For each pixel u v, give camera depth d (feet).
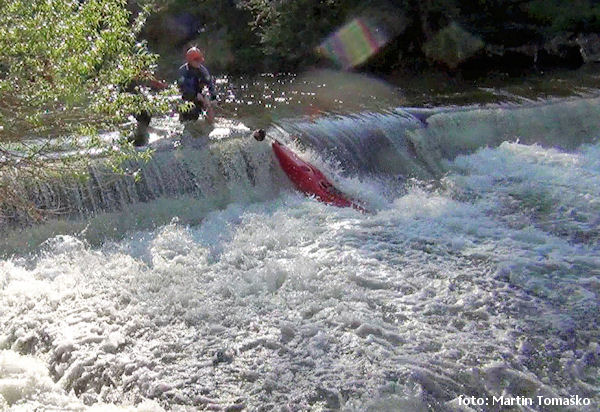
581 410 13.47
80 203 22.76
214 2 53.16
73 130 18.95
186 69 27.78
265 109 33.63
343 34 48.03
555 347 15.44
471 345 15.40
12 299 17.37
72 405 13.32
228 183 25.53
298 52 48.16
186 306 17.11
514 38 47.55
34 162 18.62
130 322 16.33
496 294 17.67
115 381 14.26
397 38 47.98
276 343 15.47
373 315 16.52
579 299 17.52
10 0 15.61
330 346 15.30
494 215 23.49
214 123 29.37
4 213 21.47
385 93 38.32
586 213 23.45
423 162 29.78
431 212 23.63
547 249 20.49
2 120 16.79
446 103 35.01
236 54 51.16
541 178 27.20
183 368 14.64
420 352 15.08
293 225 22.13
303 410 13.32
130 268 19.16
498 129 32.01
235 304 17.21
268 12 49.42
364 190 25.96
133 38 17.33
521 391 13.98
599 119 34.04
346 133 29.12
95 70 17.20
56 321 16.35
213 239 21.22
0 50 15.47
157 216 23.25
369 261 19.42
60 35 15.76
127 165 23.59
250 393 13.84
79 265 19.43
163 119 28.84
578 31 48.21
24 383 13.97
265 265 19.26
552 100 34.99
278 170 26.04
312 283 18.11
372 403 13.44
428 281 18.29
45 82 16.38
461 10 48.78
